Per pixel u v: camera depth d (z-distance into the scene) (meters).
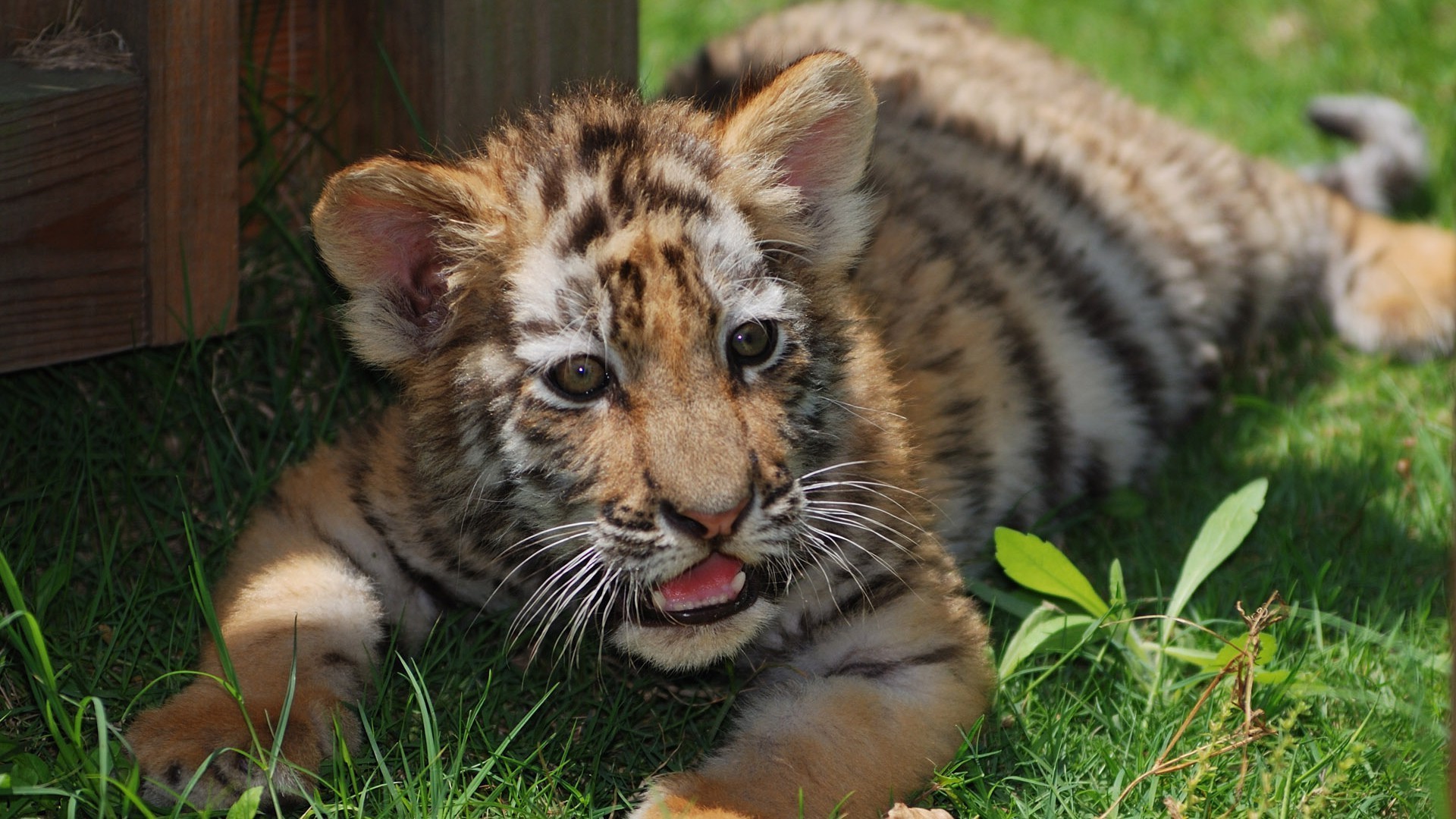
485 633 6.35
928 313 7.34
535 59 7.29
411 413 5.97
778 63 7.64
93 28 6.49
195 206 6.67
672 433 5.28
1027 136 8.93
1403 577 7.10
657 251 5.34
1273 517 7.67
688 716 6.05
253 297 7.63
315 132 7.80
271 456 7.30
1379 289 9.55
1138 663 6.48
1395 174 10.68
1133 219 8.88
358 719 5.82
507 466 5.66
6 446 6.90
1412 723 5.89
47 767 5.31
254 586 6.11
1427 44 11.75
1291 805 5.49
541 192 5.59
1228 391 8.95
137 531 6.90
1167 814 5.43
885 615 6.14
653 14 12.21
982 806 5.51
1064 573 6.32
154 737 5.43
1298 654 6.33
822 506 5.94
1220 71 11.84
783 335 5.62
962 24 10.27
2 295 6.23
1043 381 7.81
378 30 7.49
